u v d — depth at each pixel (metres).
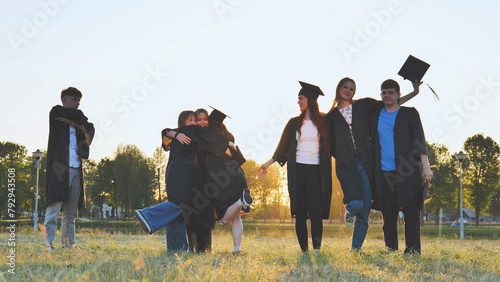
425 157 5.19
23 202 65.06
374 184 5.38
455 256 5.36
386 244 5.42
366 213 5.42
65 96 5.79
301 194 5.30
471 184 57.06
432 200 52.91
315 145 5.27
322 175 5.25
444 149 53.56
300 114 5.42
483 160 56.66
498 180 56.84
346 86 5.50
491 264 4.68
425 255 5.06
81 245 6.06
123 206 77.38
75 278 2.68
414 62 5.51
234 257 4.44
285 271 3.62
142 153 67.62
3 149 67.25
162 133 5.39
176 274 3.04
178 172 5.18
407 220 5.25
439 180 52.00
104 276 3.01
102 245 6.05
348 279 3.33
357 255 4.73
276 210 65.44
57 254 4.63
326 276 3.42
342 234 15.49
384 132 5.38
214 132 5.29
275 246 6.07
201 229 5.42
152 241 7.55
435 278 3.39
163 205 4.94
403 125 5.32
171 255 4.50
